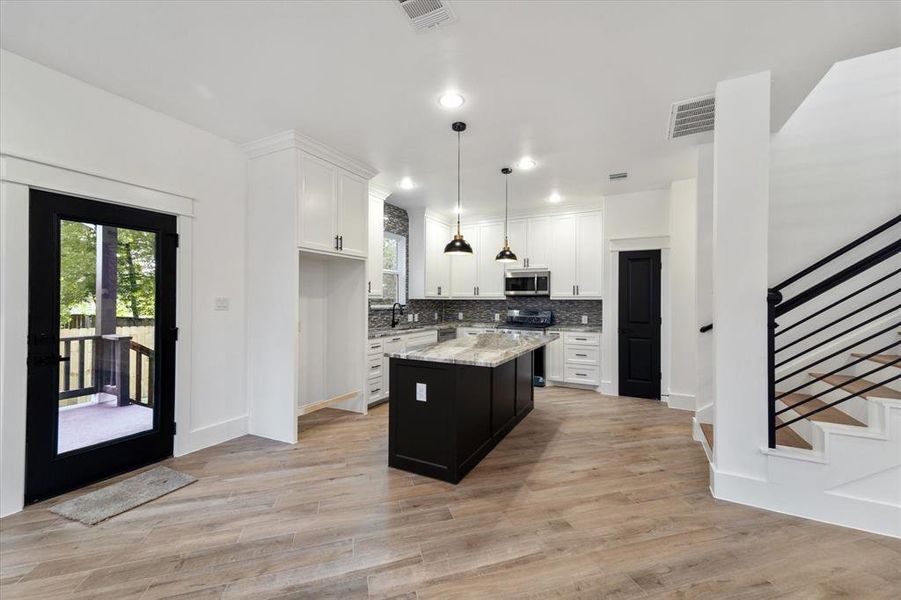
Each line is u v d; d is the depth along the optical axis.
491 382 3.13
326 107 2.74
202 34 1.99
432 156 3.63
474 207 5.63
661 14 1.83
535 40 2.01
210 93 2.57
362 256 4.00
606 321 5.01
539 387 5.39
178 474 2.66
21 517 2.12
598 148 3.42
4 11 1.81
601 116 2.83
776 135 3.39
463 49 2.09
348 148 3.45
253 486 2.51
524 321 5.78
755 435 2.26
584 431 3.59
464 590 1.61
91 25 1.92
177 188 2.95
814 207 3.30
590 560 1.79
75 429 2.46
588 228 5.34
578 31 1.94
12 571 1.71
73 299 2.45
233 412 3.38
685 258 4.26
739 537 1.96
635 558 1.81
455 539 1.95
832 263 3.25
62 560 1.78
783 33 1.95
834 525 2.06
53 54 2.16
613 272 4.96
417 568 1.74
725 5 1.77
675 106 2.68
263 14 1.84
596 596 1.57
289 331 3.28
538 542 1.93
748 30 1.93
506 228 5.46
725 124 2.36
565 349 5.30
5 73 2.13
